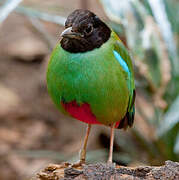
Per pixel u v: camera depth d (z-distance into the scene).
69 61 7.62
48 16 12.05
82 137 14.61
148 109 13.04
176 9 12.30
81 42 7.58
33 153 13.17
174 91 11.19
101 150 12.79
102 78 7.63
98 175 6.93
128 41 10.62
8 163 13.80
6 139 14.59
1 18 10.49
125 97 7.99
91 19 7.69
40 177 7.57
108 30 7.98
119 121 8.74
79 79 7.64
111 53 7.80
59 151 14.25
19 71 17.31
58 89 7.81
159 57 10.48
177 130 11.38
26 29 19.14
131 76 8.34
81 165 8.24
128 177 6.95
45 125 15.33
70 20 7.71
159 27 10.89
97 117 8.06
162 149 11.78
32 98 16.27
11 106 15.79
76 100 7.80
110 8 11.03
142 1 11.40
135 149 12.84
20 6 12.16
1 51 18.06
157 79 10.52
